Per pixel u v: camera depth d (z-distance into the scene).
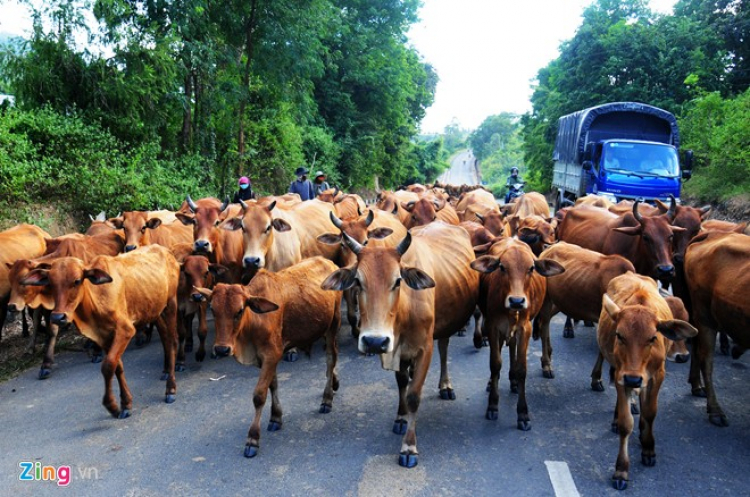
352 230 8.00
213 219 8.58
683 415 6.04
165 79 16.09
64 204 12.82
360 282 4.90
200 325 7.93
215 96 18.73
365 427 5.86
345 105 34.53
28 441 5.64
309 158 28.92
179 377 7.38
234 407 6.41
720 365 7.54
